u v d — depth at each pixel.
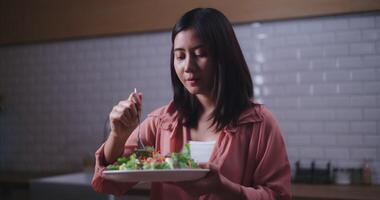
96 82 4.28
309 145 3.52
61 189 3.40
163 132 1.46
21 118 4.62
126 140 1.33
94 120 4.29
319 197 2.94
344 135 3.44
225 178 1.22
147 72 4.06
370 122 3.38
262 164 1.33
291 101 3.57
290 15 3.50
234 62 1.35
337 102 3.46
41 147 4.52
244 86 1.38
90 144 4.30
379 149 3.36
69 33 4.29
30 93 4.57
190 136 1.44
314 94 3.51
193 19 1.31
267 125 1.36
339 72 3.46
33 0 4.44
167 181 1.18
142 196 3.18
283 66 3.60
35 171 4.46
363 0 3.33
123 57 4.16
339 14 3.41
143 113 4.06
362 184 3.29
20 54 4.62
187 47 1.30
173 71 1.45
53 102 4.47
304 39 3.54
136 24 4.02
